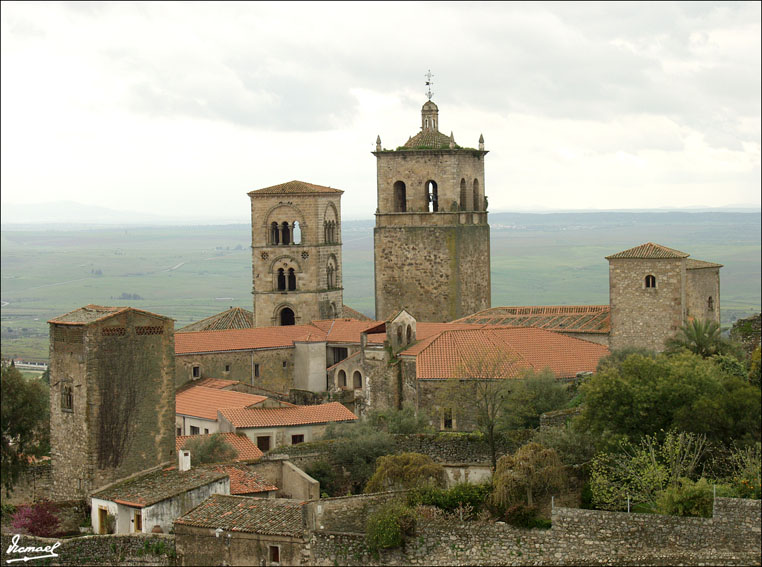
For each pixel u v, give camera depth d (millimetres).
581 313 135375
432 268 156375
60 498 100250
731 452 75250
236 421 113500
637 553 68625
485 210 162625
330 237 162875
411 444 101562
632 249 127562
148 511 89750
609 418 82812
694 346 105312
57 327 100562
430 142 158000
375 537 74438
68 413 99750
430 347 124375
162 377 101875
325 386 143125
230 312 164250
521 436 99688
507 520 75375
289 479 97250
